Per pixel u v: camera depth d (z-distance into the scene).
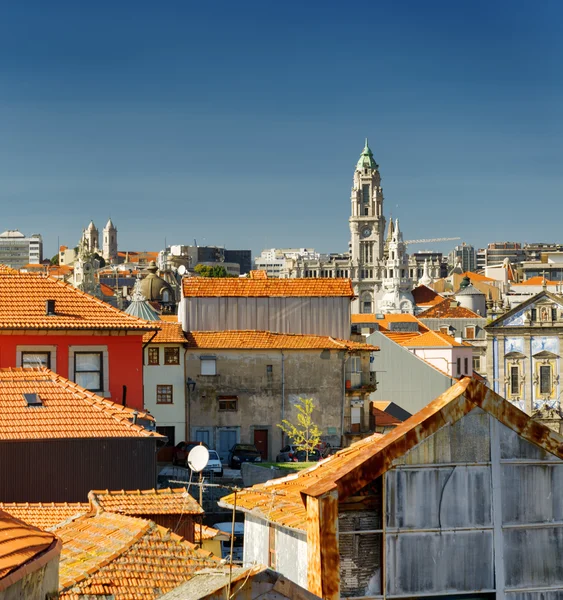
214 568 22.42
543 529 22.47
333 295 95.69
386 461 22.02
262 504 26.80
